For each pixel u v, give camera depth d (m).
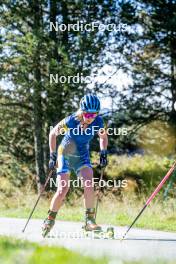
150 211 34.56
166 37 56.50
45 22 51.22
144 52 57.03
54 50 50.03
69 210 36.59
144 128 59.47
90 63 49.88
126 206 36.84
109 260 11.81
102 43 50.44
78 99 51.66
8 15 51.91
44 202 44.84
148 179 55.44
